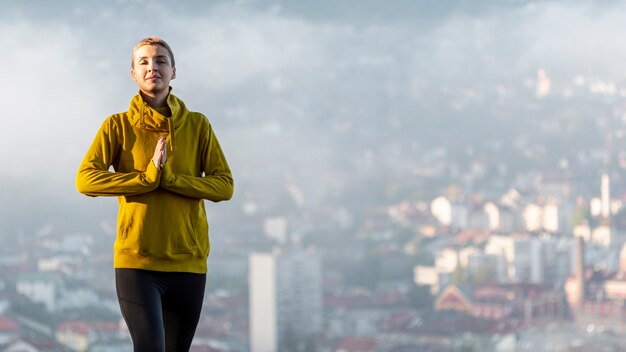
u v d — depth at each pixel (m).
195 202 2.10
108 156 2.09
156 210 2.05
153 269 2.03
